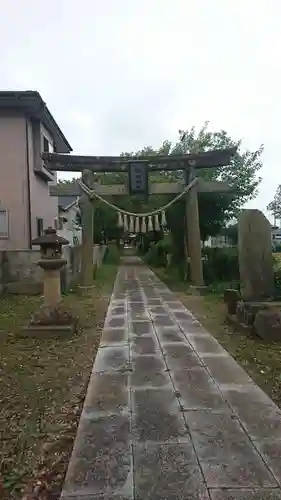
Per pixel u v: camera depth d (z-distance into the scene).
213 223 13.73
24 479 2.58
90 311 8.64
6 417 3.50
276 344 5.65
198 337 6.19
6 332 6.67
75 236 26.41
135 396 3.80
